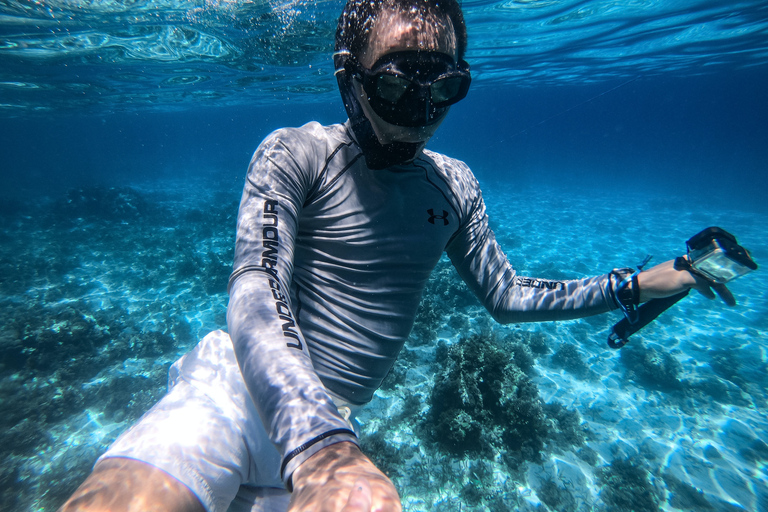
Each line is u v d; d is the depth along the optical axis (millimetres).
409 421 6066
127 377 7438
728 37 16562
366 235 1238
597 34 15039
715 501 5180
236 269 1013
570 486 5172
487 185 42125
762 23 14430
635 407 6914
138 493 877
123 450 972
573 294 1498
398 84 1033
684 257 1312
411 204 1313
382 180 1272
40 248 16797
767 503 5152
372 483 538
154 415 1085
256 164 1161
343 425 726
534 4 11438
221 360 1223
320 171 1228
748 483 5414
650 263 15141
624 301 1386
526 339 8695
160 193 32562
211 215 21156
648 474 5500
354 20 1079
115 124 61531
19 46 13031
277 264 1008
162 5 10055
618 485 5191
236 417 1124
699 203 32938
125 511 843
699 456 5863
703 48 18672
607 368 8016
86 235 18703
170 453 972
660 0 11617
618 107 84812
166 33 12328
